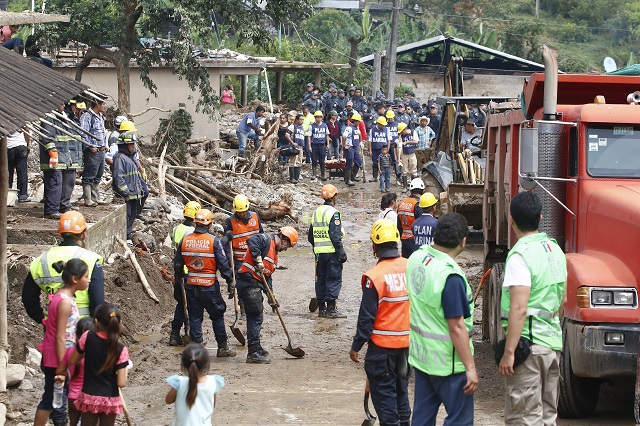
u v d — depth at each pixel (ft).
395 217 50.19
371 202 95.14
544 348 24.07
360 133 109.91
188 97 92.89
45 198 51.01
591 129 33.35
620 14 215.31
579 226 33.17
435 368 23.25
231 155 104.27
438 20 207.31
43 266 29.12
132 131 58.95
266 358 41.96
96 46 85.97
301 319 51.78
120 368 25.09
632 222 30.12
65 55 95.04
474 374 22.85
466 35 208.54
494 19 206.49
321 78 158.20
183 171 84.43
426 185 75.15
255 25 85.66
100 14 84.89
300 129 108.78
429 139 104.99
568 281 30.89
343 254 51.31
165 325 49.39
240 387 37.01
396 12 138.10
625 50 205.77
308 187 99.86
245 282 41.96
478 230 61.21
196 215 42.88
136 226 63.98
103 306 24.93
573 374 31.19
